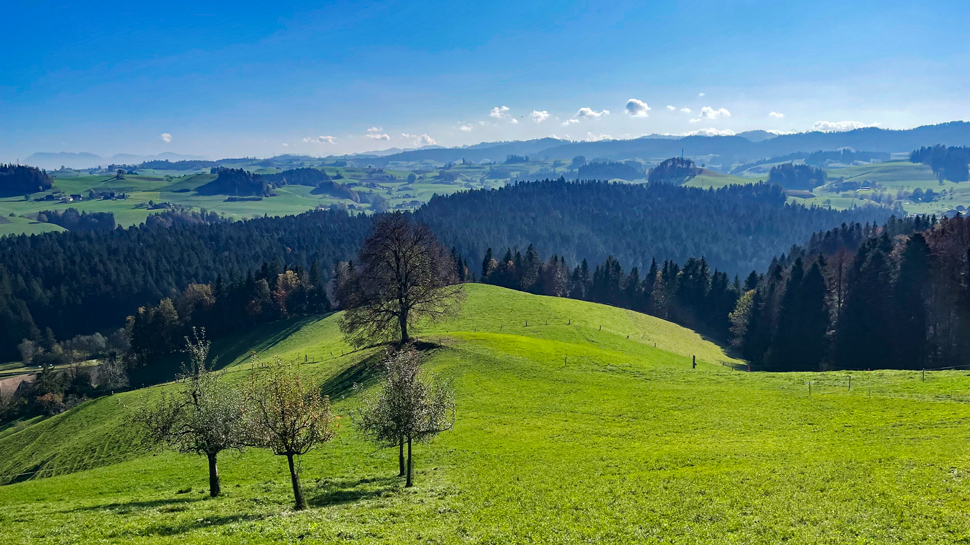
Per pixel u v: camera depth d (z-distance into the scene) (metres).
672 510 24.47
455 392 54.62
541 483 30.08
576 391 53.50
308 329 127.56
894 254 103.88
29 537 23.77
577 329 89.62
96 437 65.50
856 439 34.12
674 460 32.69
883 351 87.25
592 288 178.25
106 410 77.69
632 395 51.31
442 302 74.19
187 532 23.50
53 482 43.44
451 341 71.38
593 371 61.00
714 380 55.62
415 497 28.78
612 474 31.02
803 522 22.16
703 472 29.69
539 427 43.50
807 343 96.62
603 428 42.16
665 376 58.38
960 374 48.91
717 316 147.00
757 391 49.91
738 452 33.25
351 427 48.28
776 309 106.38
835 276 106.75
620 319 110.44
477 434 42.59
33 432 78.19
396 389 32.16
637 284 170.88
